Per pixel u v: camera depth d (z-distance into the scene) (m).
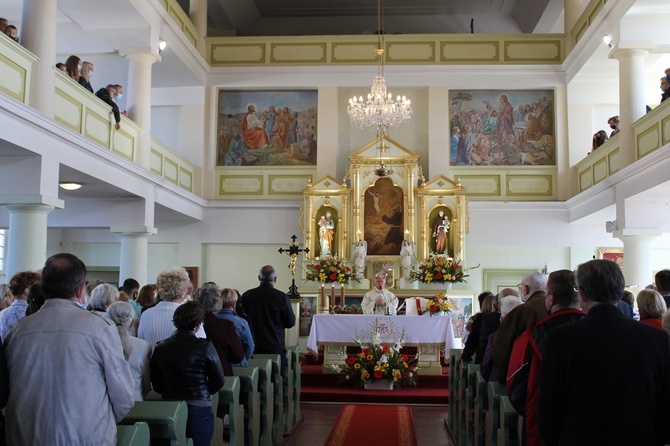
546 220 17.39
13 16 13.90
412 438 8.45
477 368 7.02
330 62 17.89
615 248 17.45
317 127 17.89
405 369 11.47
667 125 10.84
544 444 3.60
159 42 14.51
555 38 17.58
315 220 17.22
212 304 6.10
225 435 7.09
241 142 18.16
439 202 17.02
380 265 16.88
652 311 4.97
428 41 17.81
